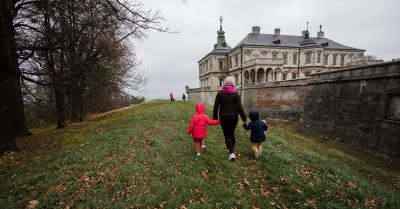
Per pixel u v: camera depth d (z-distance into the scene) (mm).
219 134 9242
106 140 7629
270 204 3883
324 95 17672
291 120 24938
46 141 9805
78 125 14984
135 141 7172
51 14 10188
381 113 12148
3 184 4703
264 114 30625
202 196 3988
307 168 5605
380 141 11914
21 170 5629
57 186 4352
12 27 10055
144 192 3939
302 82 23281
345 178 5055
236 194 4098
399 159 10688
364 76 13555
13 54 9945
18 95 10734
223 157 5996
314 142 14016
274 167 5402
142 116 12734
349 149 13164
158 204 3615
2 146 8180
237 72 47156
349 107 14719
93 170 4969
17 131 12578
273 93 28688
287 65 46000
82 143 7770
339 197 4082
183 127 9703
